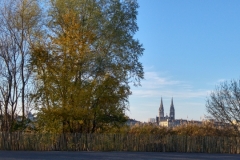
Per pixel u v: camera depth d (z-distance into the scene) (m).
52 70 32.38
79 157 26.17
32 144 31.11
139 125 45.34
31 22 32.66
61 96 32.25
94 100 33.25
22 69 32.81
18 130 32.91
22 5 32.59
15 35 32.47
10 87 32.72
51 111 31.39
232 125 40.66
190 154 32.00
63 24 33.69
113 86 33.41
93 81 32.72
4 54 32.31
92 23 34.12
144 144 33.34
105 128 35.00
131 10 35.44
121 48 34.50
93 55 32.75
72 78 32.34
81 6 34.25
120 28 34.88
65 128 33.50
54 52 32.78
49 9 33.91
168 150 33.81
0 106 32.91
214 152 34.94
